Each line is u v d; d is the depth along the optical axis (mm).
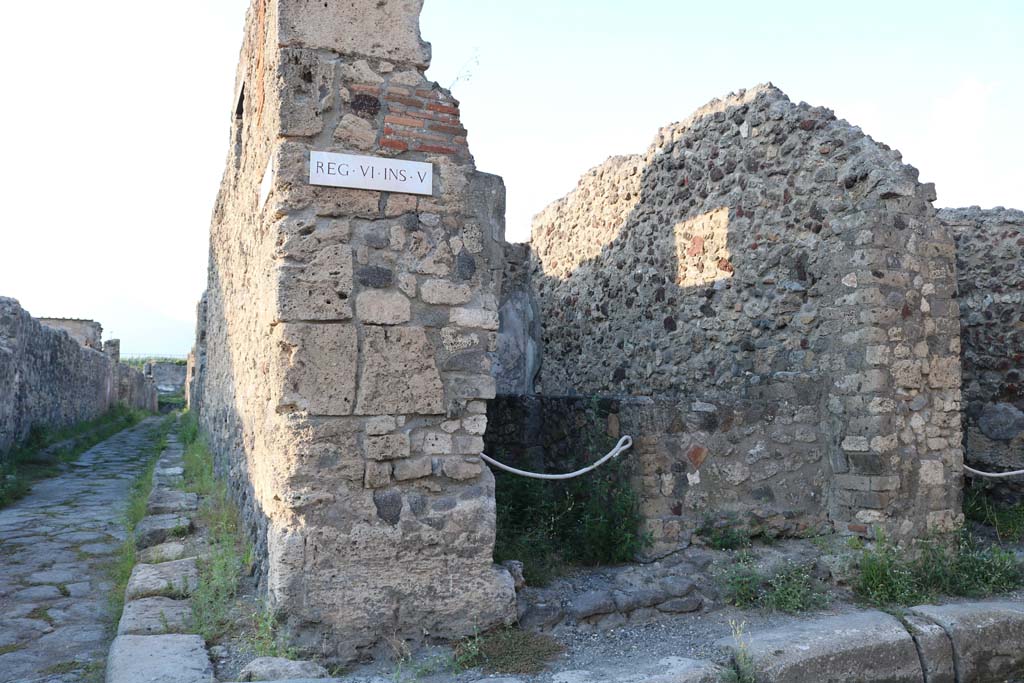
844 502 5129
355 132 3830
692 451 4984
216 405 8664
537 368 9695
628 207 7719
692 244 6723
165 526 5594
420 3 4016
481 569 3881
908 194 5281
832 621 4176
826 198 5527
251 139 5246
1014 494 6961
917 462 5133
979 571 5012
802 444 5242
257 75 4910
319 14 3811
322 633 3570
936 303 5367
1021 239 7289
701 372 6539
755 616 4352
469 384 3943
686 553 4832
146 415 27812
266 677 3156
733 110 6344
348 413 3691
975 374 7363
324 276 3697
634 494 4871
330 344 3684
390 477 3758
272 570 3660
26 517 7152
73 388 16844
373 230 3820
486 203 4082
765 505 5105
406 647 3635
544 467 5527
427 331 3887
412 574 3744
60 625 4230
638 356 7438
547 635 3939
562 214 9250
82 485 9312
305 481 3609
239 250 6137
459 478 3885
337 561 3623
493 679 3404
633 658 3727
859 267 5188
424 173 3926
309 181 3713
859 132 5473
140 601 4078
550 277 9508
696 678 3424
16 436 11469
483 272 4035
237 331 6211
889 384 5066
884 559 4785
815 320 5512
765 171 6023
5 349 10734
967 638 4125
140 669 3158
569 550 4816
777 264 5859
